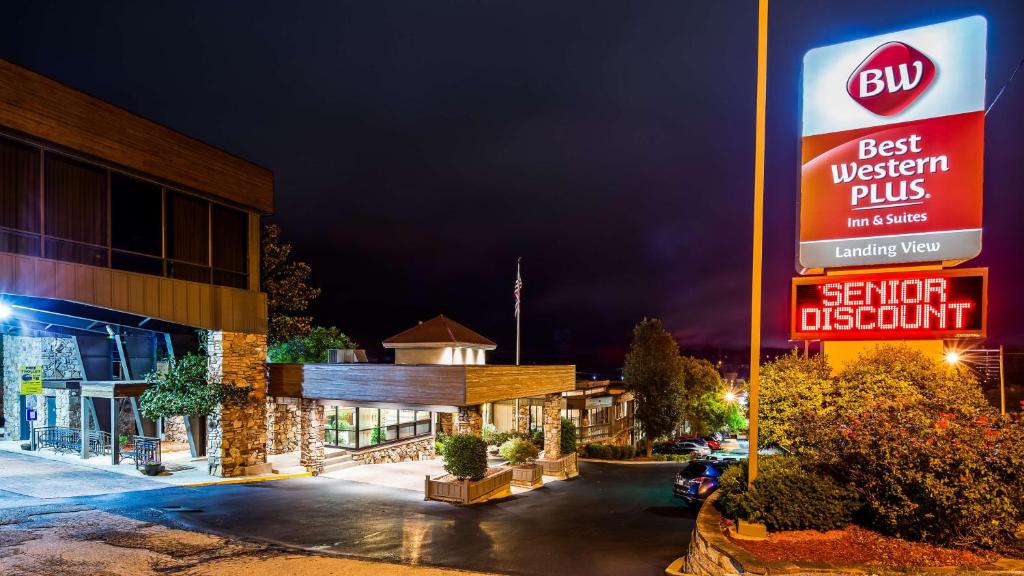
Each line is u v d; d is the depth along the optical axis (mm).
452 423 28219
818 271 11609
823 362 11305
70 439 20375
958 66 10305
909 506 7113
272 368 19812
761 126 8188
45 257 13805
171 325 18391
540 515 13914
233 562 8727
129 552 9047
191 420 20047
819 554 6977
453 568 8680
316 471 19359
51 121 13750
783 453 10773
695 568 8031
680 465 29406
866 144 10875
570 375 24547
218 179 18031
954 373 10258
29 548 9023
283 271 27750
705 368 46906
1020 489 6633
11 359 23344
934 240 10336
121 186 15648
